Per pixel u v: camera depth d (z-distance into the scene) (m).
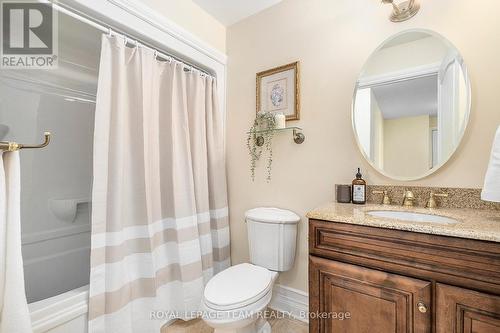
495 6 1.06
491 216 0.96
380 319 0.88
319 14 1.56
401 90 1.28
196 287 1.61
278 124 1.61
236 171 1.97
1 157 0.80
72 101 1.70
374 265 0.91
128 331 1.26
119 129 1.27
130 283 1.34
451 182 1.16
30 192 1.50
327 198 1.52
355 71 1.42
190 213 1.63
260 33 1.84
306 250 1.60
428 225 0.81
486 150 1.08
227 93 2.02
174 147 1.57
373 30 1.36
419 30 1.23
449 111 1.15
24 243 1.46
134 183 1.38
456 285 0.76
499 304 0.69
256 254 1.59
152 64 1.46
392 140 1.30
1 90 1.40
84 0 1.15
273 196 1.76
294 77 1.65
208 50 1.85
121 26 1.33
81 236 1.74
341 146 1.47
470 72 1.11
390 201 1.29
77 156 1.73
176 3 1.62
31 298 1.46
